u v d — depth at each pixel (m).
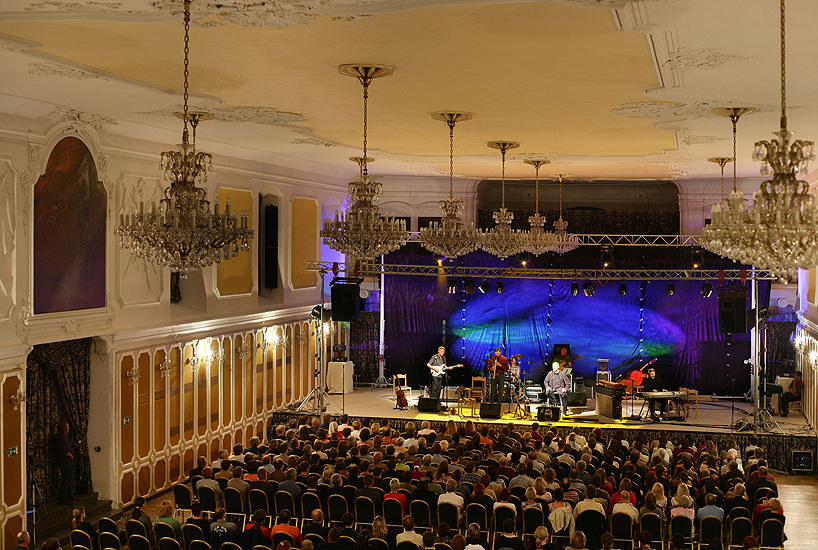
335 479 14.79
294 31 9.48
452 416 24.80
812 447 22.41
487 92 12.94
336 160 24.16
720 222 8.38
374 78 11.92
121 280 17.84
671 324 28.77
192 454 20.83
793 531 17.61
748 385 28.41
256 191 23.28
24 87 12.99
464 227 16.62
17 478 14.95
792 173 7.58
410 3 8.26
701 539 13.63
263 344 24.09
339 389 28.11
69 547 15.94
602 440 21.20
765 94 12.56
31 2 8.51
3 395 14.62
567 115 15.09
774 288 28.72
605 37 9.41
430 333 29.59
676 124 15.88
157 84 12.76
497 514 13.70
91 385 17.88
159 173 18.98
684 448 18.98
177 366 20.19
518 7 8.29
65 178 15.97
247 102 14.28
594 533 13.34
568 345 28.70
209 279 21.20
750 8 8.05
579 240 28.36
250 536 12.45
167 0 8.40
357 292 23.56
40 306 15.41
